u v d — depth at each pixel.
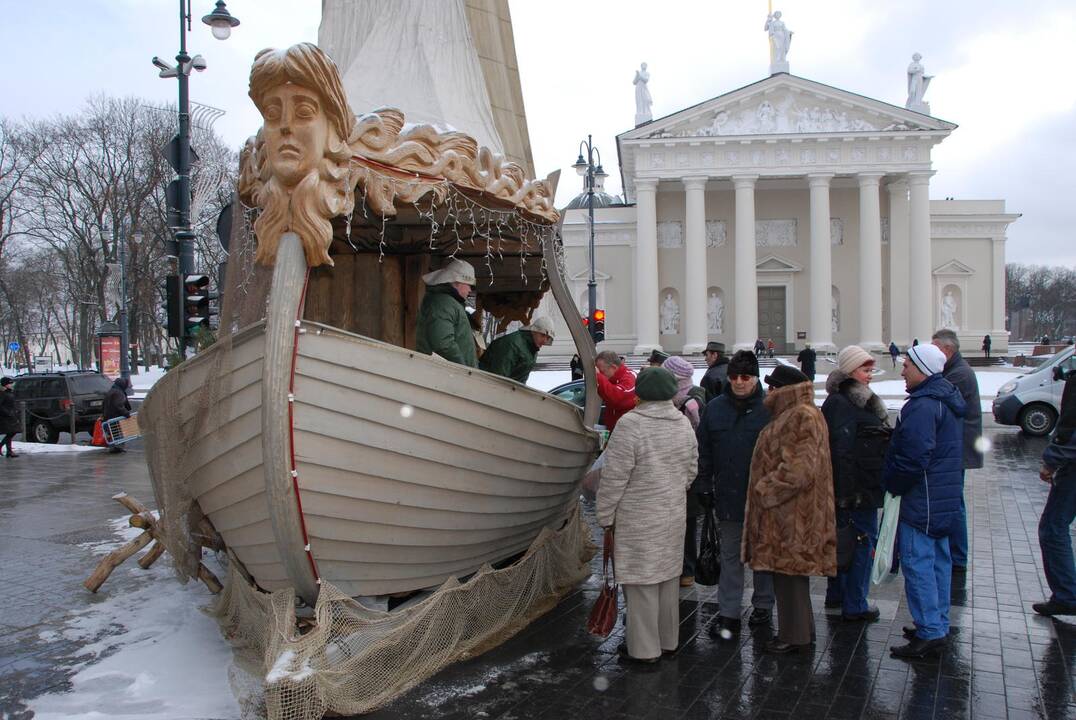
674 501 4.78
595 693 4.37
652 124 43.31
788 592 4.89
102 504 10.50
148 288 43.50
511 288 9.16
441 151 4.86
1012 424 16.67
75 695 4.34
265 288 4.92
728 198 47.03
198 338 10.53
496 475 5.00
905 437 4.71
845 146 42.53
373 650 4.28
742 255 42.78
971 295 49.03
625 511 4.77
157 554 6.76
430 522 4.70
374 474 4.31
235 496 4.55
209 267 25.81
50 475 13.31
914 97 44.22
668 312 47.34
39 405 20.31
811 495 4.81
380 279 6.72
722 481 5.29
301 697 3.86
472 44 6.20
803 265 46.69
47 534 8.68
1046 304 103.94
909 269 43.56
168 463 4.95
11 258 48.12
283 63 3.89
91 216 44.62
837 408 5.24
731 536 5.30
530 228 6.54
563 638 5.23
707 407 5.48
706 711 4.14
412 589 4.92
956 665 4.69
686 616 5.71
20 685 4.51
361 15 6.11
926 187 42.31
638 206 43.81
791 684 4.46
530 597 5.68
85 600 6.20
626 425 4.74
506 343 6.76
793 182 45.47
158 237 41.00
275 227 4.09
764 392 5.34
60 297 62.03
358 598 4.70
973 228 49.06
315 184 4.02
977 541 7.68
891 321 45.19
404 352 4.29
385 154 4.46
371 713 4.13
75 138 41.41
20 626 5.58
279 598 4.41
